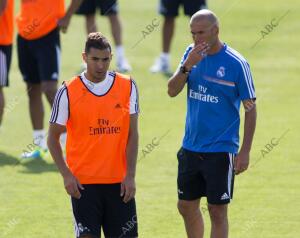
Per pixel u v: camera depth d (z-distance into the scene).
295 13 74.25
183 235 31.77
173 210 34.50
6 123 48.03
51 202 35.47
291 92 53.97
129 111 26.22
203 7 57.94
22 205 35.09
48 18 41.47
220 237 28.05
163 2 58.12
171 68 59.84
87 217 25.98
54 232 32.12
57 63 41.84
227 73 27.53
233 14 73.75
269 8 76.12
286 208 34.62
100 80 25.94
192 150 28.09
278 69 59.38
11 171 39.56
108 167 26.06
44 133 42.38
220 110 27.78
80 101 25.91
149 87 55.25
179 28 70.62
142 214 34.03
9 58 41.75
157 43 67.62
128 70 59.00
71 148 26.27
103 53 25.42
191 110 28.20
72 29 71.44
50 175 39.03
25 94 53.59
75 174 26.09
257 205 34.97
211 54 27.66
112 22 58.81
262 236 31.62
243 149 27.59
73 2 41.81
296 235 31.72
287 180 38.19
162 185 37.69
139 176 38.94
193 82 27.98
